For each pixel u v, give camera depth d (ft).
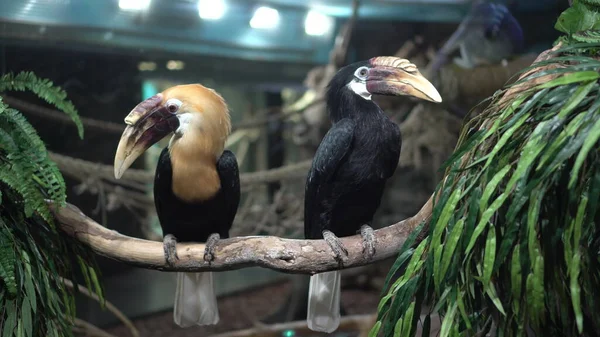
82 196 19.54
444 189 6.30
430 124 17.66
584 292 6.01
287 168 17.93
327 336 16.16
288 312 20.35
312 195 8.69
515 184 5.80
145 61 21.59
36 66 17.43
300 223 19.07
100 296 8.44
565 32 6.81
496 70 16.49
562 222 5.57
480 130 6.22
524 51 18.61
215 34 19.81
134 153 7.74
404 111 18.37
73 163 15.85
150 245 7.91
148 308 21.13
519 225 5.73
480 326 6.59
